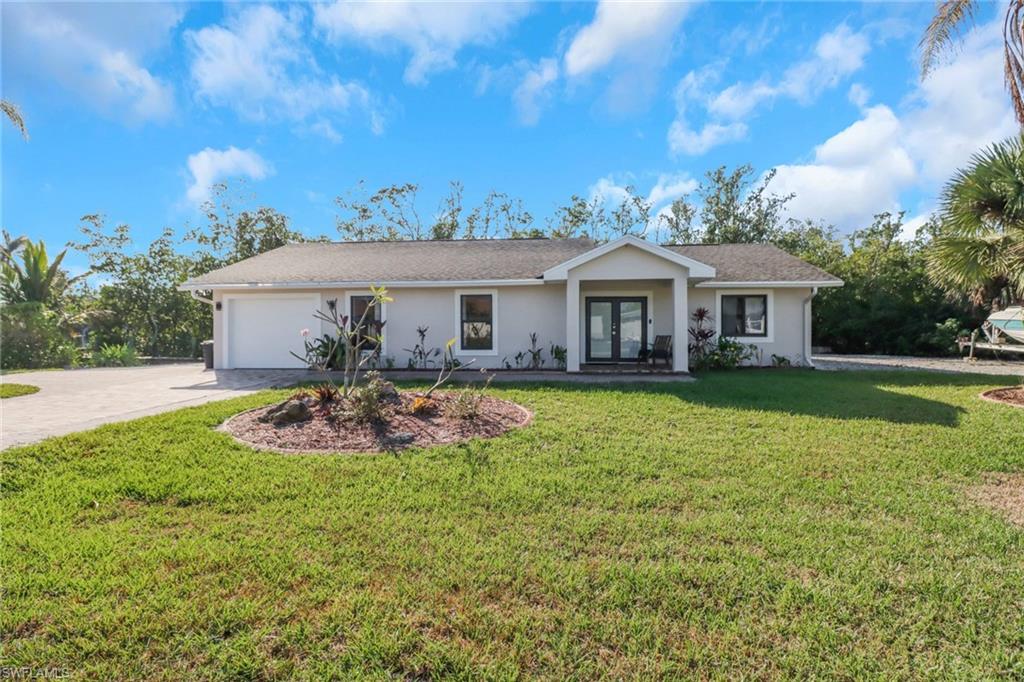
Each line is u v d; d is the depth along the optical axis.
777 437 6.36
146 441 5.96
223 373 14.00
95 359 21.02
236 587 2.94
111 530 3.71
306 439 6.09
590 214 35.78
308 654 2.42
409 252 17.59
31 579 2.98
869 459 5.45
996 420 7.21
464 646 2.49
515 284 14.33
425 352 14.85
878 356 20.16
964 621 2.69
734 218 34.00
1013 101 6.89
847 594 2.91
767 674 2.32
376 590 2.94
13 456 5.28
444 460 5.36
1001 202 7.98
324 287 14.48
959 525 3.83
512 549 3.46
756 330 15.38
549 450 5.79
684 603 2.83
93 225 26.67
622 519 3.95
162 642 2.47
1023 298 9.28
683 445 5.98
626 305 15.67
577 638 2.55
